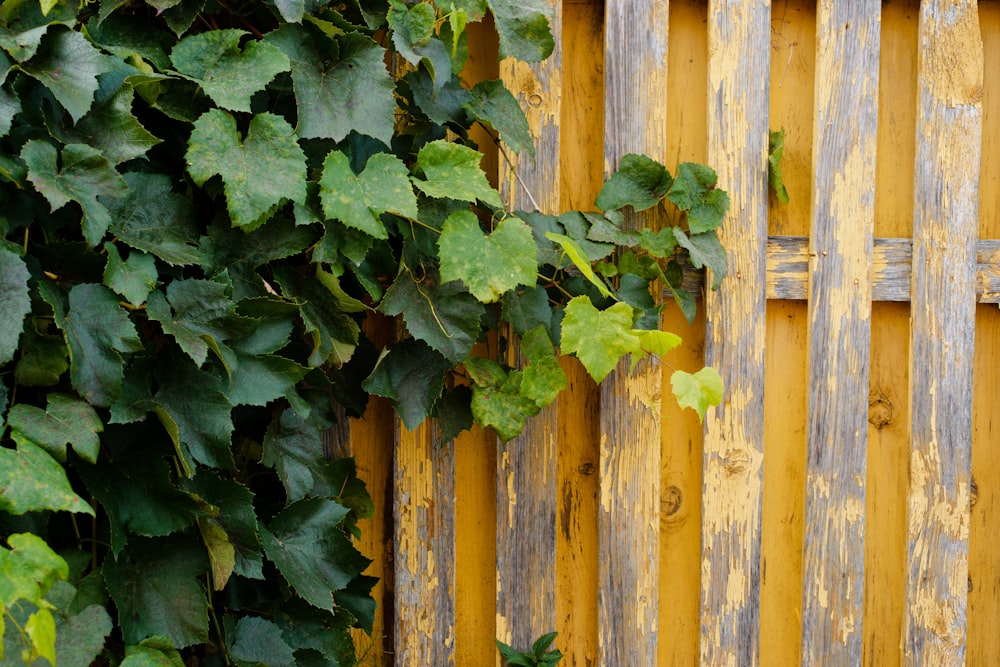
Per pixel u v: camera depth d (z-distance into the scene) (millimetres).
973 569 2193
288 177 1535
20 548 1158
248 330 1519
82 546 1459
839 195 2062
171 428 1410
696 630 2125
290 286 1671
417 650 2004
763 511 2137
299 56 1616
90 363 1353
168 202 1530
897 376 2156
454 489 2020
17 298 1262
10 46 1334
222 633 1617
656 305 2053
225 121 1516
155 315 1424
